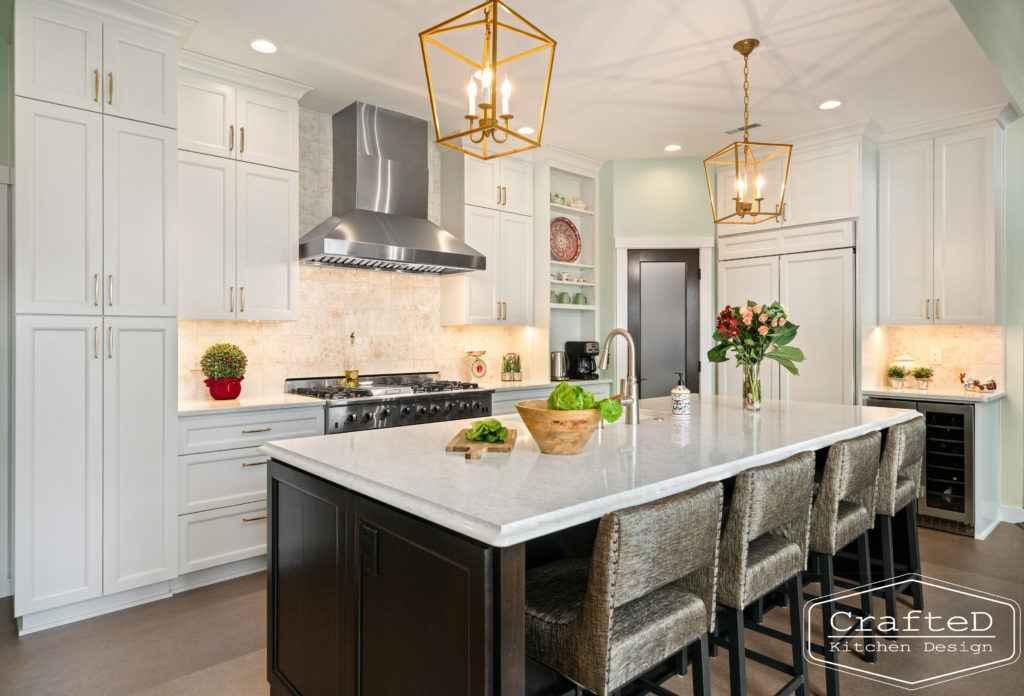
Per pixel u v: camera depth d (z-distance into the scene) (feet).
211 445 10.03
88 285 8.73
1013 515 14.16
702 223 17.10
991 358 14.26
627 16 9.39
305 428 11.07
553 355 16.33
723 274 16.90
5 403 9.73
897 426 8.29
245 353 12.39
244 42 10.19
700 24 9.63
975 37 10.30
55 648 8.04
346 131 13.07
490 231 15.51
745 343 9.83
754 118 13.89
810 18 9.48
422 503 4.53
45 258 8.39
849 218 14.46
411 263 12.72
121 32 9.05
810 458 6.13
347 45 10.34
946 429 13.25
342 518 5.54
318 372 13.43
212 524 10.06
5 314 9.74
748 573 5.54
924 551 12.07
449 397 13.03
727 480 7.16
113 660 7.75
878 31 9.89
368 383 14.07
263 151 11.48
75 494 8.63
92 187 8.78
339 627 5.56
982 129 13.47
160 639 8.31
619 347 17.28
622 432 7.67
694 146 16.02
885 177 14.92
